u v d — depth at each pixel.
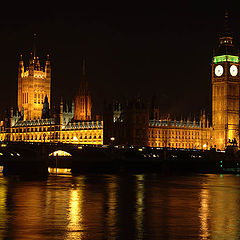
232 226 99.56
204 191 155.50
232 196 143.75
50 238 89.25
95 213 112.38
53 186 166.00
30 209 116.94
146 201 132.12
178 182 186.38
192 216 109.94
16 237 89.75
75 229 95.94
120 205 124.69
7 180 189.00
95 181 187.38
